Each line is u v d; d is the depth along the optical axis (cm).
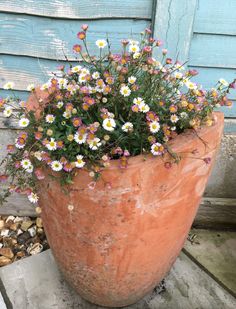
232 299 70
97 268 56
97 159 46
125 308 67
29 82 72
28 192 52
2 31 67
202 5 64
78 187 47
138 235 51
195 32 67
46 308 67
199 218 84
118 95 49
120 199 47
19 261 74
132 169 45
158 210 50
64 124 48
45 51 69
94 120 50
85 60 55
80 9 65
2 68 71
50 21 66
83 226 51
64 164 46
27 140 49
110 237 51
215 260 77
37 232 81
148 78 52
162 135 49
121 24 66
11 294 68
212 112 55
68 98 50
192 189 52
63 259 59
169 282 72
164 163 46
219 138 53
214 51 69
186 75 56
